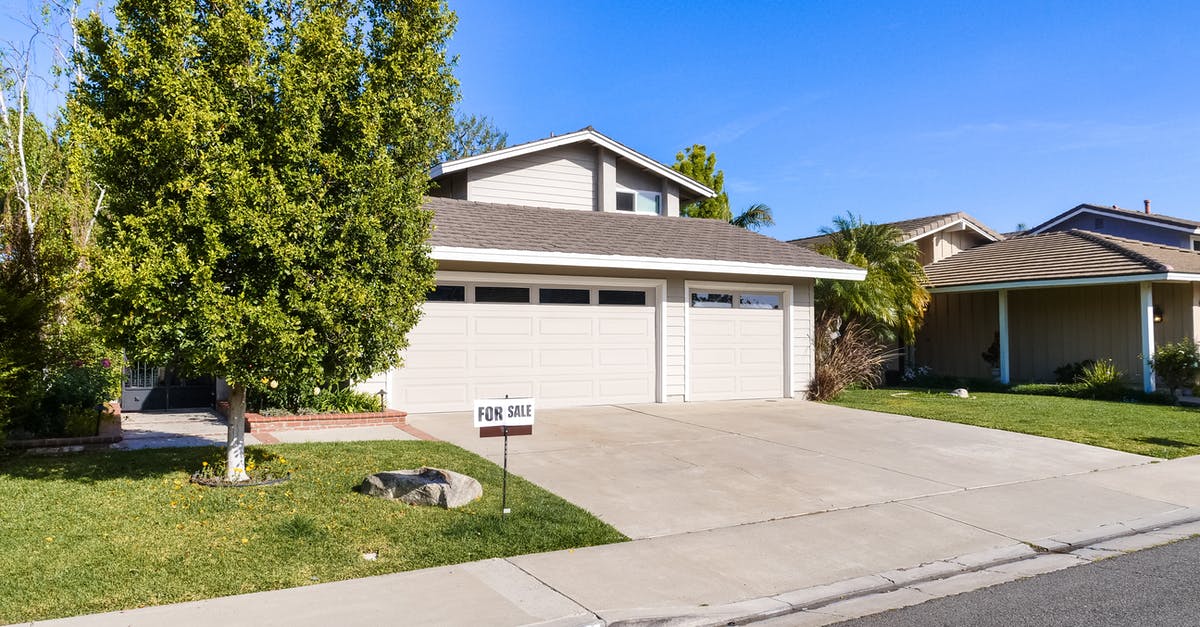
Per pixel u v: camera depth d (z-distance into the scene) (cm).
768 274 1497
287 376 681
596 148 1773
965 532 673
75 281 902
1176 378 1633
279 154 659
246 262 656
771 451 1002
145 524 608
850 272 1595
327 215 668
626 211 1792
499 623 454
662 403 1467
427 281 762
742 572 561
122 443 956
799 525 684
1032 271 1891
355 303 672
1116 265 1725
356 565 546
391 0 735
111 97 658
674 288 1488
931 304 2295
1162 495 813
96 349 929
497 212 1494
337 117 691
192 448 909
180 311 631
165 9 654
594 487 796
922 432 1175
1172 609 500
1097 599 520
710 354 1535
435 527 632
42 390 895
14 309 827
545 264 1270
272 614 457
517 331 1334
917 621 483
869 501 771
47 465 802
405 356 1238
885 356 1925
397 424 1120
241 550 562
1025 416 1353
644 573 552
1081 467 941
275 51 682
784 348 1625
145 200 641
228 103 653
